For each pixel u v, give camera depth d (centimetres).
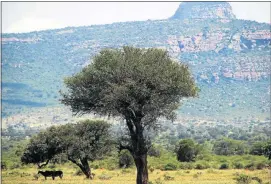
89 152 15988
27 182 14450
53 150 16838
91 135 16075
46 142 16800
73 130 16562
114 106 10406
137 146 10781
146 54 10781
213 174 18412
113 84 10262
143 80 10288
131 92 10181
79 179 15875
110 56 10681
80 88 10850
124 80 10350
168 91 10444
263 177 15662
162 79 10169
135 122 10731
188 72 10850
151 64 10494
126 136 11062
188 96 10781
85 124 16300
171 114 10650
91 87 10744
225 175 17625
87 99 10900
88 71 10625
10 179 15988
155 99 10262
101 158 16212
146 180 10788
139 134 10744
